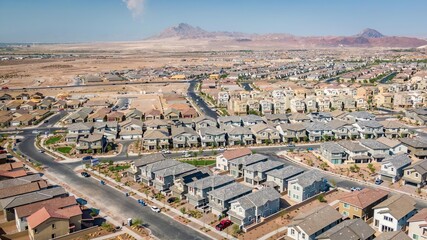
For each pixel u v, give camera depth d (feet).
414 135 524.52
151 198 327.88
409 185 348.79
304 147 481.46
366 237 236.84
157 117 632.38
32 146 497.87
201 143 488.44
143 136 517.55
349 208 280.92
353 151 415.64
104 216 296.51
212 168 402.52
